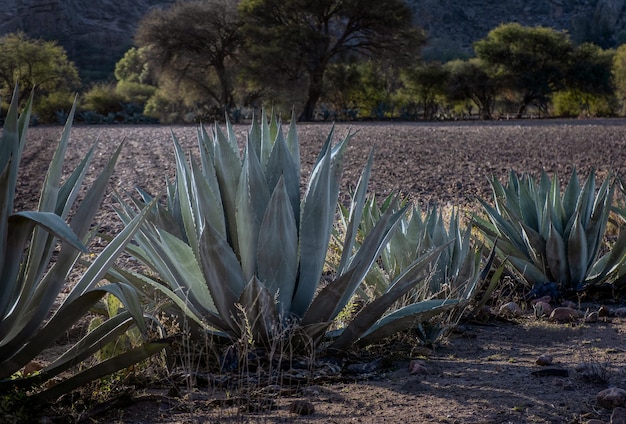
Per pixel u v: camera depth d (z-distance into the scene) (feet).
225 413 11.20
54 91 261.24
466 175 55.16
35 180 49.32
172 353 13.65
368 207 20.38
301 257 13.88
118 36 646.74
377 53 257.75
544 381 13.02
